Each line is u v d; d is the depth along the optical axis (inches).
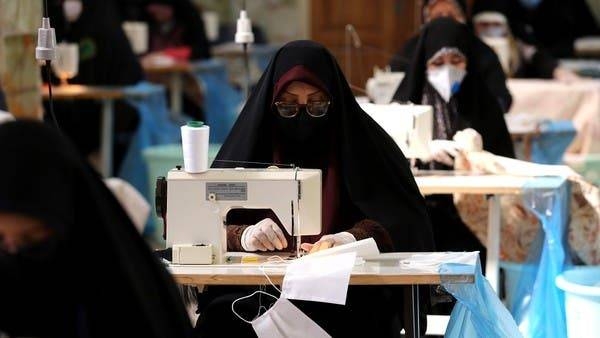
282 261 288.5
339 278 269.3
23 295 215.3
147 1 751.7
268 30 911.0
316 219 288.7
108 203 208.8
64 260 208.7
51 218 194.4
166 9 750.5
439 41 427.2
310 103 305.9
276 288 280.8
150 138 644.1
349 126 313.7
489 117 429.7
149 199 591.8
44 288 213.9
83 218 203.3
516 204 399.5
